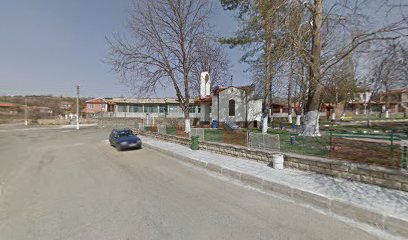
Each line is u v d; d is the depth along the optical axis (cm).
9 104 5809
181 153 1065
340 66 1091
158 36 1697
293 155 699
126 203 494
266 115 1577
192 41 1734
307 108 1123
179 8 1680
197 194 545
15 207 489
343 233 351
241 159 878
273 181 576
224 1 1586
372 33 695
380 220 372
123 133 1513
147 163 955
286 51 972
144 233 361
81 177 740
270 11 957
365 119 3244
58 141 1972
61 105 7025
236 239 338
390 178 491
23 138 2264
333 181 555
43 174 796
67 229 381
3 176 780
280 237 341
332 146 648
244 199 506
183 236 349
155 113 4422
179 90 1759
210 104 2583
